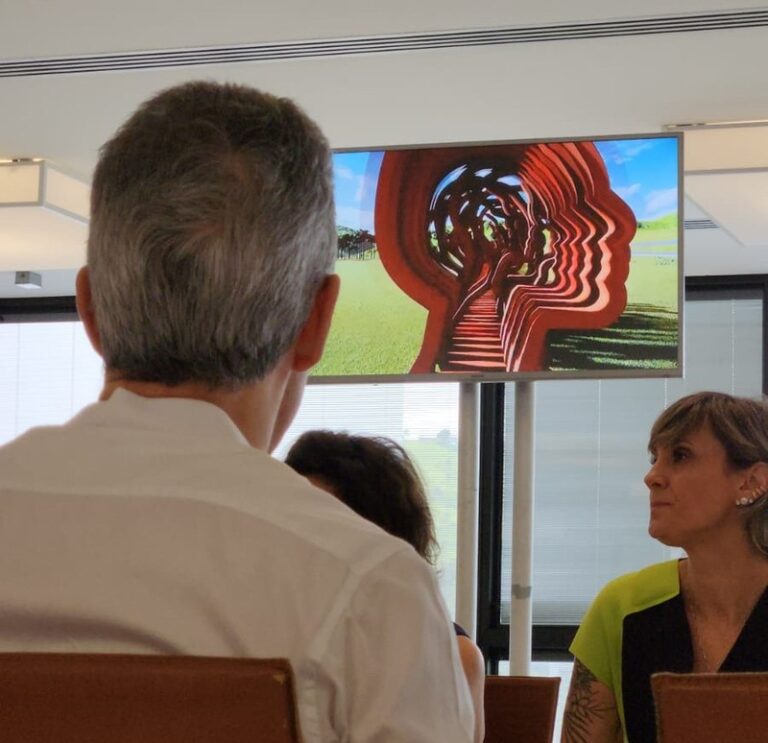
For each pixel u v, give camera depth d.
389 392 7.50
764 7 4.13
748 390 7.24
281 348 0.97
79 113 5.18
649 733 2.40
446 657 0.86
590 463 7.27
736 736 1.06
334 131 5.46
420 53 4.60
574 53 4.57
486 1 4.16
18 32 4.42
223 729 0.80
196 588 0.85
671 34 4.38
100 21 4.33
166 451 0.91
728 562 2.39
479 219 4.12
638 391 7.29
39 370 8.16
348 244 4.18
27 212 5.73
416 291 4.11
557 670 7.11
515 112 5.18
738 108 5.04
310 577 0.84
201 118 0.97
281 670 0.79
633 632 2.44
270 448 1.04
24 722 0.83
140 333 0.94
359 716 0.82
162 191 0.94
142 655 0.82
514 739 2.59
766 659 2.33
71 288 7.83
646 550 7.14
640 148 4.11
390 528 2.46
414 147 4.19
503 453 7.18
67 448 0.93
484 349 4.03
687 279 7.38
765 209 5.64
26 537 0.89
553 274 4.06
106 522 0.89
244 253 0.93
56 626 0.87
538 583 7.21
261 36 4.44
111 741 0.82
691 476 2.39
